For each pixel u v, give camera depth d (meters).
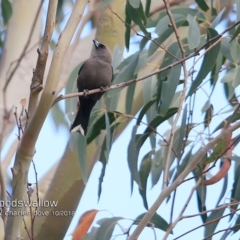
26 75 9.89
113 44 9.95
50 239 8.22
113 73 9.21
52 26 5.98
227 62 9.63
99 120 8.65
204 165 8.00
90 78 8.93
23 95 9.70
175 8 8.83
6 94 9.53
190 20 7.79
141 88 9.87
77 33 10.86
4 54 10.12
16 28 10.33
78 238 7.75
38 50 5.93
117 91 8.73
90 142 8.67
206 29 8.48
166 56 8.30
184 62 7.11
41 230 8.20
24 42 10.26
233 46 8.21
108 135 7.90
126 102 8.77
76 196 8.41
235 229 7.95
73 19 6.25
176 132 8.74
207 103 8.79
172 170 8.92
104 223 7.76
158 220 8.02
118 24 10.02
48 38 5.95
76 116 8.57
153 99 8.72
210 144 6.59
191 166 6.52
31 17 10.49
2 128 8.99
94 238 7.70
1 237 6.27
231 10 10.32
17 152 6.01
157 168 9.17
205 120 8.32
